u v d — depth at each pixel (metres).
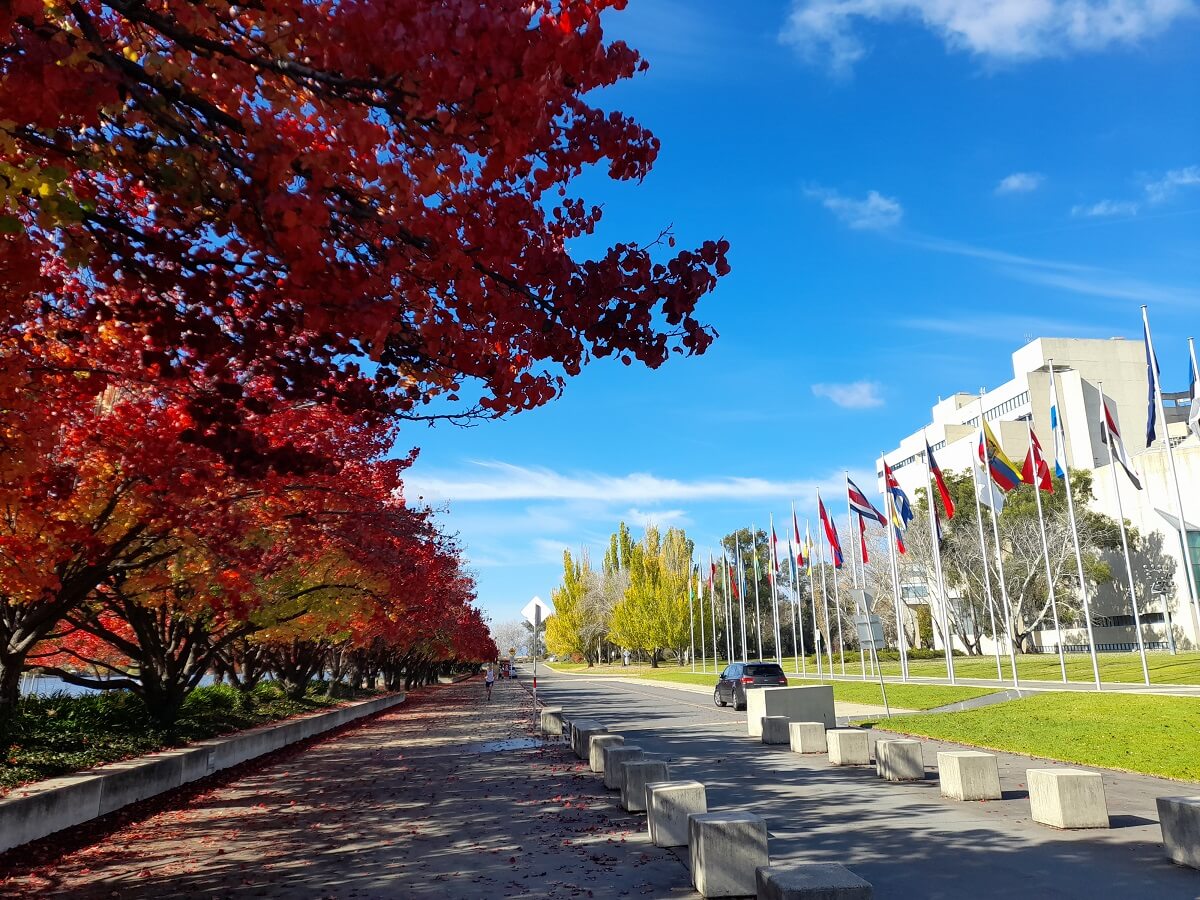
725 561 76.56
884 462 36.72
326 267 4.73
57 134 4.77
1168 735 15.25
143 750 14.30
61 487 8.43
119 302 6.33
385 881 7.62
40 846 9.28
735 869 6.91
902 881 7.07
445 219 4.82
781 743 18.41
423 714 34.03
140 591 13.53
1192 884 6.78
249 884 7.64
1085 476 59.75
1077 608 59.22
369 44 4.06
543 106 4.48
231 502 11.45
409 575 19.20
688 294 5.59
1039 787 9.30
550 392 5.79
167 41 5.29
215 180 4.76
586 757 16.97
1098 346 77.06
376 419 6.66
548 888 7.24
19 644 11.05
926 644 76.31
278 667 30.00
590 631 113.00
